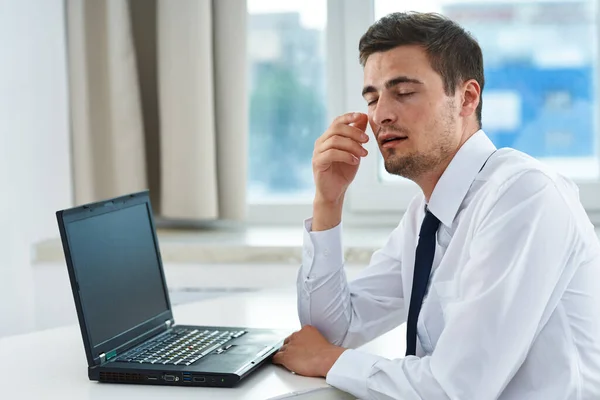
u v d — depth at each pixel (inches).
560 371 46.2
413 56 49.3
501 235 45.7
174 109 98.2
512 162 50.0
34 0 95.1
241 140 99.7
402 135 50.1
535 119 101.3
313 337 52.6
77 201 102.0
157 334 57.3
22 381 48.5
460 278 49.9
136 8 102.3
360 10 102.5
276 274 91.7
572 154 101.1
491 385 44.3
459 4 101.1
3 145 89.1
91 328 49.1
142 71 103.0
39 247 94.6
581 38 99.9
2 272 88.6
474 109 51.9
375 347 58.3
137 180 99.9
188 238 97.7
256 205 107.0
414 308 53.1
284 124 106.5
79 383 48.0
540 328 46.3
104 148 102.5
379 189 104.0
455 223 52.0
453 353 44.8
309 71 105.6
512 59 101.0
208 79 97.7
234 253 92.0
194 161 97.9
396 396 45.8
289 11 105.0
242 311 66.7
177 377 47.3
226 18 98.5
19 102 92.1
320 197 57.4
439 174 52.4
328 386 47.7
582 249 47.6
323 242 57.4
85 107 100.7
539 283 44.8
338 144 55.3
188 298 93.0
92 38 101.3
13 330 90.5
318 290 57.5
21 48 92.7
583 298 47.6
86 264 50.0
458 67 50.3
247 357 50.7
